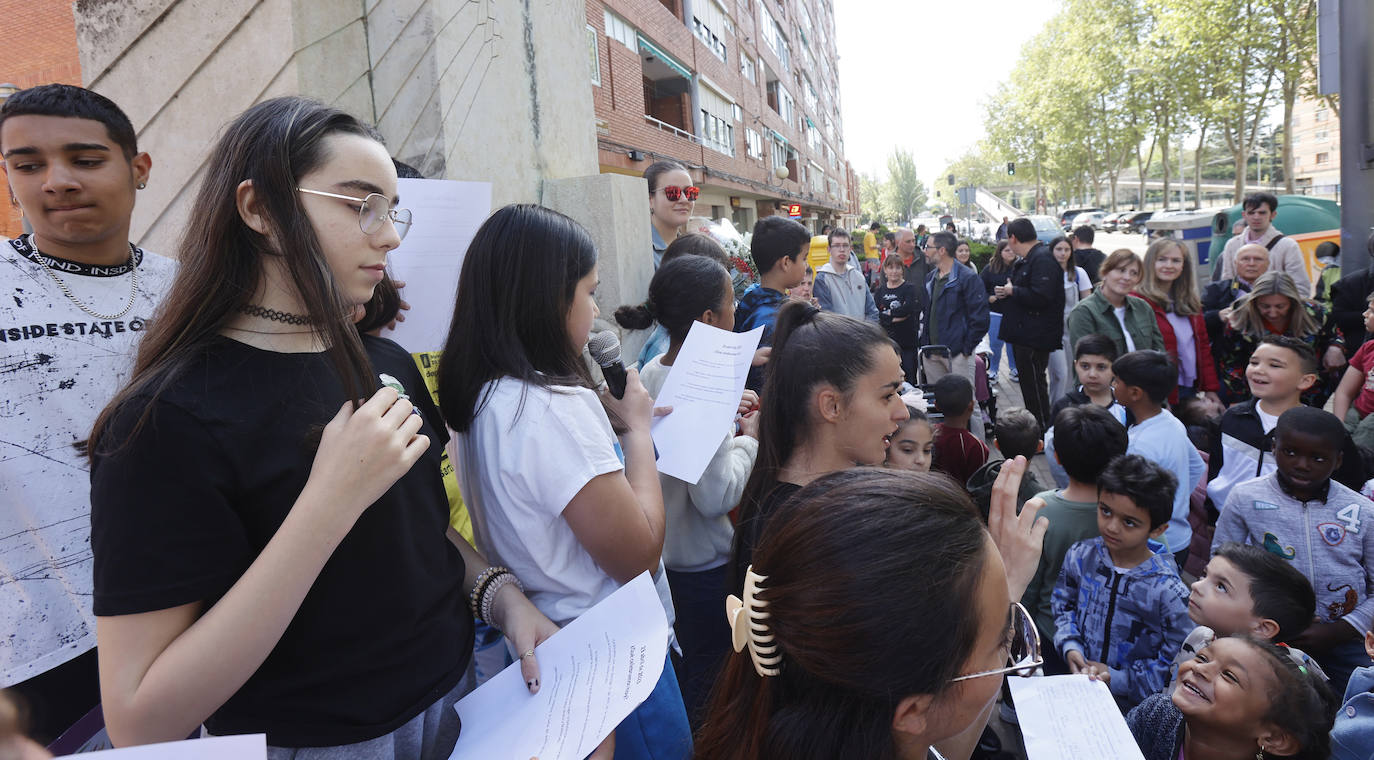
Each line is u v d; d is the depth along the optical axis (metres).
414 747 1.26
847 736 0.90
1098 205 43.84
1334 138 47.66
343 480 0.99
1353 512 2.64
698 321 2.37
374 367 1.35
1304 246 9.39
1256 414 3.47
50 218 1.78
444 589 1.31
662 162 4.27
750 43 26.61
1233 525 2.91
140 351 1.06
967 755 1.19
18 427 1.73
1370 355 3.87
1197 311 5.16
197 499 0.98
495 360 1.57
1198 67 24.14
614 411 1.81
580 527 1.51
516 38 3.36
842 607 0.86
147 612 0.95
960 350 7.43
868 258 16.34
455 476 1.82
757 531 1.67
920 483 0.97
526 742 1.21
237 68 2.69
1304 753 1.77
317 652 1.11
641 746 1.59
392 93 2.86
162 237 2.85
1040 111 38.25
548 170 3.62
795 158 36.72
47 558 1.76
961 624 0.88
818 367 1.74
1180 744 1.99
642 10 15.69
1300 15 19.94
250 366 1.06
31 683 1.75
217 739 0.78
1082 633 2.64
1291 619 2.17
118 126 1.84
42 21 7.80
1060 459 2.87
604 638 1.36
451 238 2.07
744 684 1.08
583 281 1.65
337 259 1.13
